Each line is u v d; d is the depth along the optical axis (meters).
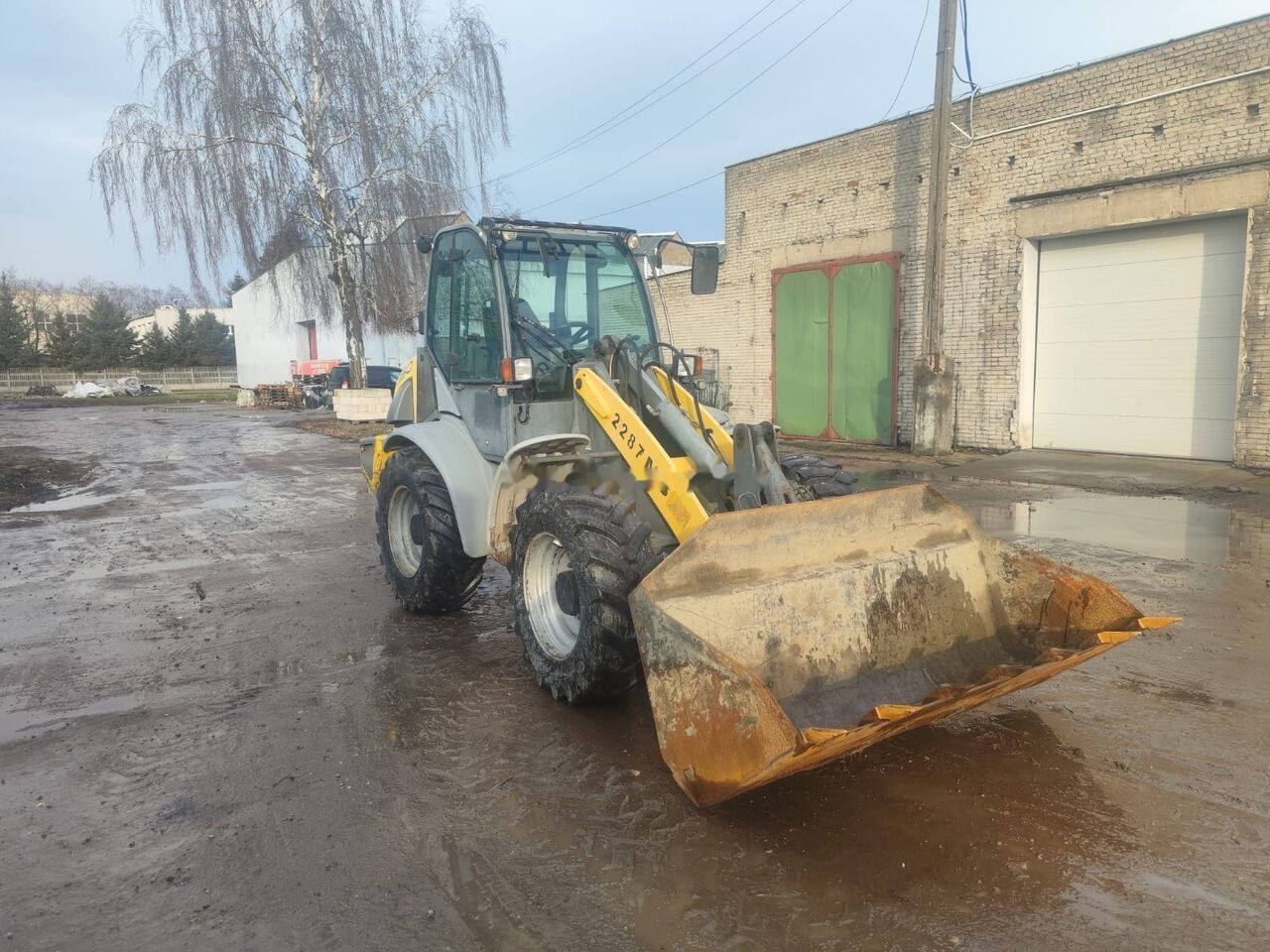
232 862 3.09
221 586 6.85
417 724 4.21
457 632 5.64
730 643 3.46
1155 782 3.47
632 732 4.07
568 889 2.90
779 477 4.01
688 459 4.41
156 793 3.58
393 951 2.61
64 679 4.87
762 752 2.84
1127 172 11.56
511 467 4.88
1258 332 10.51
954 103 13.45
